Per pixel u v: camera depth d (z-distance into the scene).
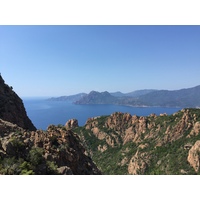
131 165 91.81
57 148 29.52
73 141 35.66
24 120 54.41
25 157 24.75
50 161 26.27
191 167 68.88
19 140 26.88
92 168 35.09
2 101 48.38
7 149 24.66
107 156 121.19
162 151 91.50
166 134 102.75
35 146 28.27
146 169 84.94
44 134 31.39
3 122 32.19
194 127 94.12
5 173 20.52
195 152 69.25
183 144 88.44
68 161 29.52
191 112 105.06
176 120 108.00
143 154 95.25
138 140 119.19
